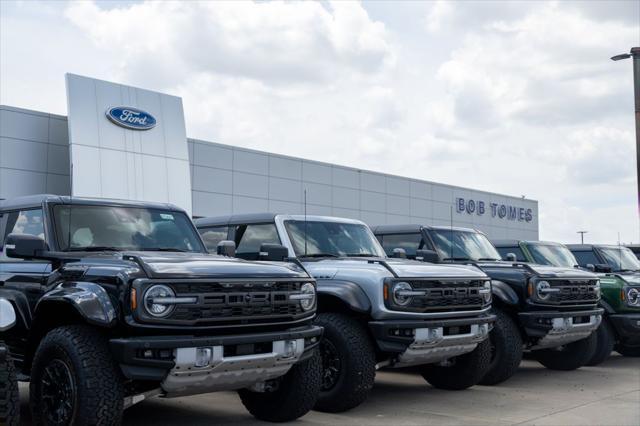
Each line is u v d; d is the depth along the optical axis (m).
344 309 6.95
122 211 6.50
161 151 25.61
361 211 34.38
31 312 5.72
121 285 4.93
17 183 23.25
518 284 8.80
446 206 38.53
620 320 10.38
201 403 7.20
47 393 5.13
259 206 30.12
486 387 8.50
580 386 8.69
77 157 23.08
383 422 6.36
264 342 5.31
